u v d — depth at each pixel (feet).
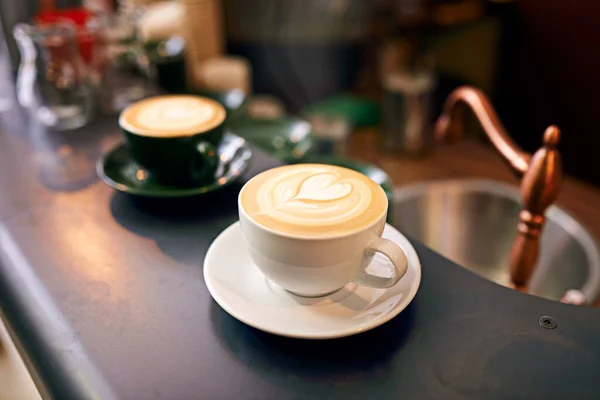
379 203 1.45
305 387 1.33
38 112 2.66
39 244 1.80
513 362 1.38
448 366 1.37
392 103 5.88
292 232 1.34
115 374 1.37
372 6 6.36
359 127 6.49
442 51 6.28
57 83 2.58
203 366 1.38
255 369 1.37
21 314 1.57
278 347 1.42
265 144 2.76
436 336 1.44
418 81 5.94
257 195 1.48
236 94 2.99
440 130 2.41
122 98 2.90
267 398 1.30
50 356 1.43
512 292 1.57
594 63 5.12
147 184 2.03
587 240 3.08
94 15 3.01
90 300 1.58
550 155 1.81
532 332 1.45
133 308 1.55
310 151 2.74
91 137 2.50
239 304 1.44
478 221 3.84
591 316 1.50
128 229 1.85
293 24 6.15
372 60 6.68
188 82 3.23
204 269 1.54
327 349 1.41
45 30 2.56
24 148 2.40
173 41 3.14
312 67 6.47
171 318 1.51
